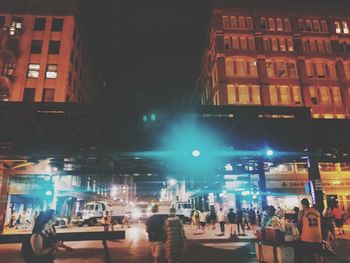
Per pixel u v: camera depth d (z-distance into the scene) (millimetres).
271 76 46031
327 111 45312
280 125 15805
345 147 15992
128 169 22797
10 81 41594
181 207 38406
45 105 14148
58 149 14117
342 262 11062
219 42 46281
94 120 14781
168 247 8438
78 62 49969
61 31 45281
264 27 48656
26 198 36406
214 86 47969
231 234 20844
